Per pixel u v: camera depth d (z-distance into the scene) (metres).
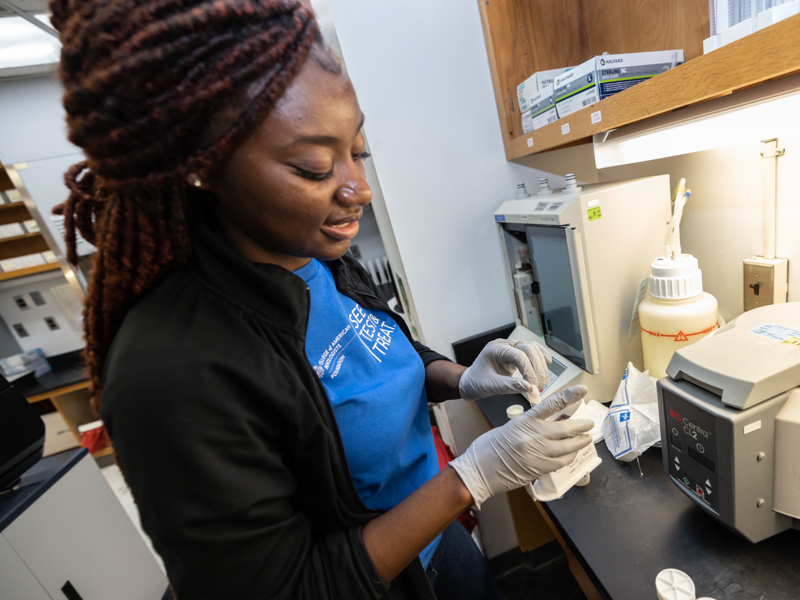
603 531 0.68
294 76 0.36
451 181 1.24
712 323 0.79
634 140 0.85
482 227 1.30
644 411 0.80
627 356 0.96
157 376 0.37
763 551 0.59
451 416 1.42
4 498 1.34
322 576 0.44
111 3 0.32
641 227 0.88
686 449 0.62
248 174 0.38
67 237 0.49
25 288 3.16
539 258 1.06
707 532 0.64
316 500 0.52
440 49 1.15
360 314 0.72
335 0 1.07
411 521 0.50
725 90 0.53
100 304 0.44
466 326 1.37
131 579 1.62
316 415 0.47
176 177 0.36
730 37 0.58
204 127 0.35
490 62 1.17
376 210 1.56
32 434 1.42
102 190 0.41
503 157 1.26
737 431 0.53
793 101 0.60
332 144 0.39
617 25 1.06
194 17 0.31
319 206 0.41
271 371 0.44
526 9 1.12
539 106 1.04
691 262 0.79
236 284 0.46
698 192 1.00
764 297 0.88
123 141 0.33
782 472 0.55
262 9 0.33
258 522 0.41
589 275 0.87
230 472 0.39
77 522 1.46
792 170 0.78
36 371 3.20
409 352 0.76
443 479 0.55
